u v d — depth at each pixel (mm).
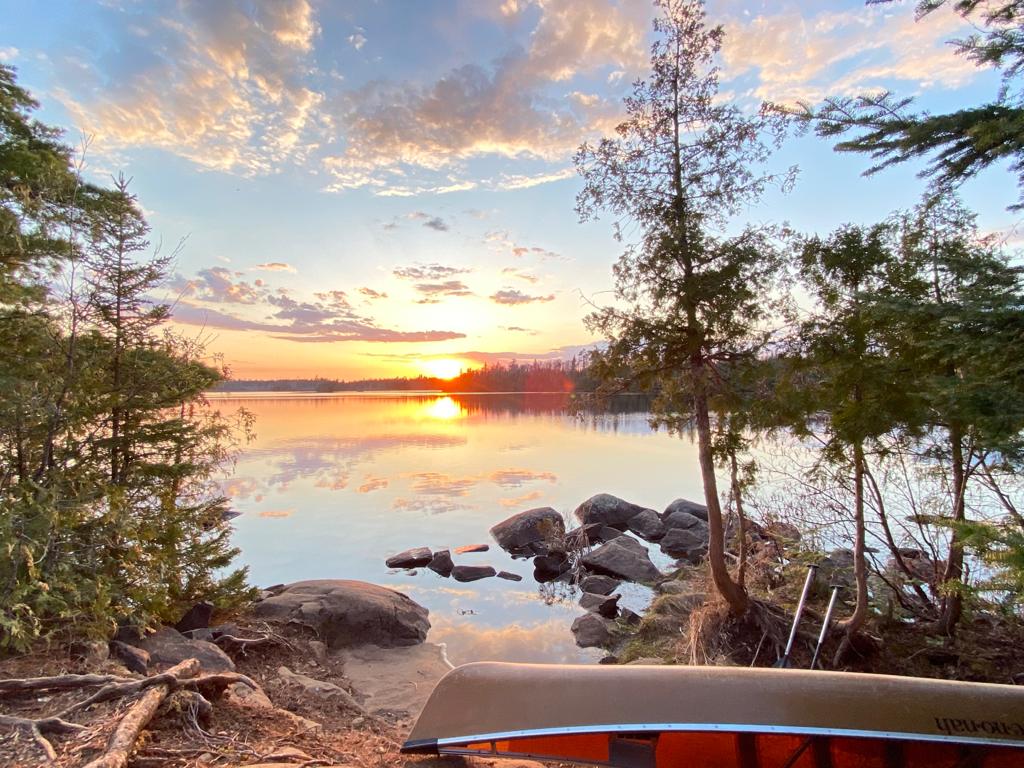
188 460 6223
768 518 7441
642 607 9453
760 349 5707
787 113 5016
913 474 6301
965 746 3010
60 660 3689
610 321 6051
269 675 5281
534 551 12961
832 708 3020
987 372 3770
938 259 4777
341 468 25234
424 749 3105
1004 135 3678
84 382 5570
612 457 29906
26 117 6352
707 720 3010
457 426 50094
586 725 3047
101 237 5770
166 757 2668
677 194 6000
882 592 6777
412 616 7863
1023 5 3674
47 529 4352
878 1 4586
